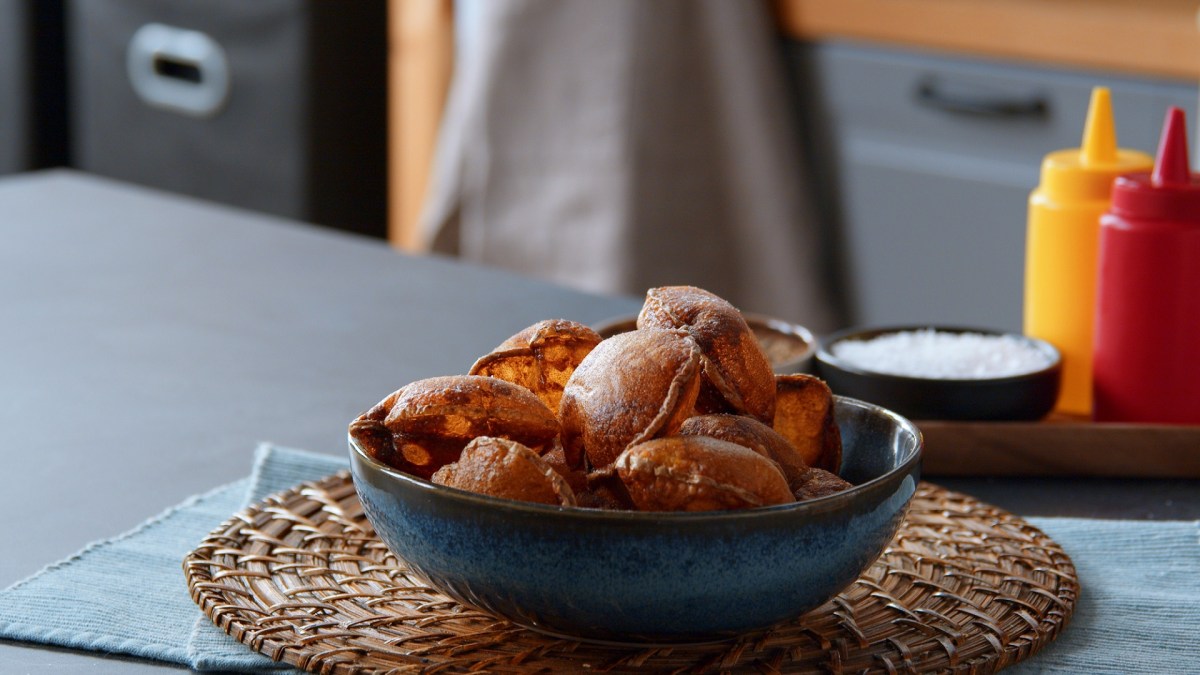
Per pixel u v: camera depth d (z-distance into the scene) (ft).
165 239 6.04
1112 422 4.56
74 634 3.76
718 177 9.07
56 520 4.16
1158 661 3.75
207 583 3.81
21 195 6.52
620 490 3.61
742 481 3.53
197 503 4.21
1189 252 4.45
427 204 11.14
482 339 5.16
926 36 8.50
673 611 3.55
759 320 4.67
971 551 4.04
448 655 3.66
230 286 5.58
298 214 8.98
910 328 4.81
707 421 3.66
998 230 8.48
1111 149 4.73
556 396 3.84
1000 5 8.27
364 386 4.84
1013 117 8.23
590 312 5.38
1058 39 7.91
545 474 3.58
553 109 9.09
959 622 3.78
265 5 8.75
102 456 4.44
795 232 8.96
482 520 3.54
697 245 9.12
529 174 9.25
